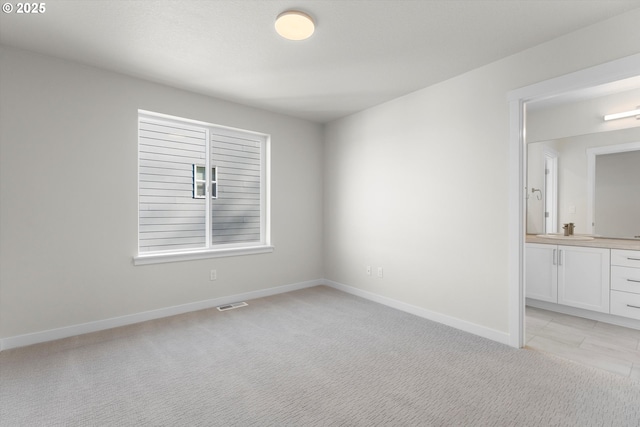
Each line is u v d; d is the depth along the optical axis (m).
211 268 3.50
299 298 3.87
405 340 2.64
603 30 2.04
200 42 2.34
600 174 3.35
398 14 1.99
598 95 3.29
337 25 2.12
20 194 2.45
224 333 2.78
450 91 2.95
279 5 1.90
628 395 1.85
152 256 3.07
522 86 2.44
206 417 1.66
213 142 3.62
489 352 2.41
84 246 2.73
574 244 3.20
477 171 2.74
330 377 2.06
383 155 3.65
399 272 3.46
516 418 1.65
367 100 3.55
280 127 4.09
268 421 1.63
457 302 2.91
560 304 3.33
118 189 2.89
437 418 1.65
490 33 2.20
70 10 1.94
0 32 2.20
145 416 1.66
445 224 3.00
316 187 4.50
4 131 2.38
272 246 4.01
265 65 2.71
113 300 2.88
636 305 2.81
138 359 2.29
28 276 2.49
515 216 2.47
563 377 2.05
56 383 1.96
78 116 2.69
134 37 2.27
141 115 3.13
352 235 4.09
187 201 3.44
